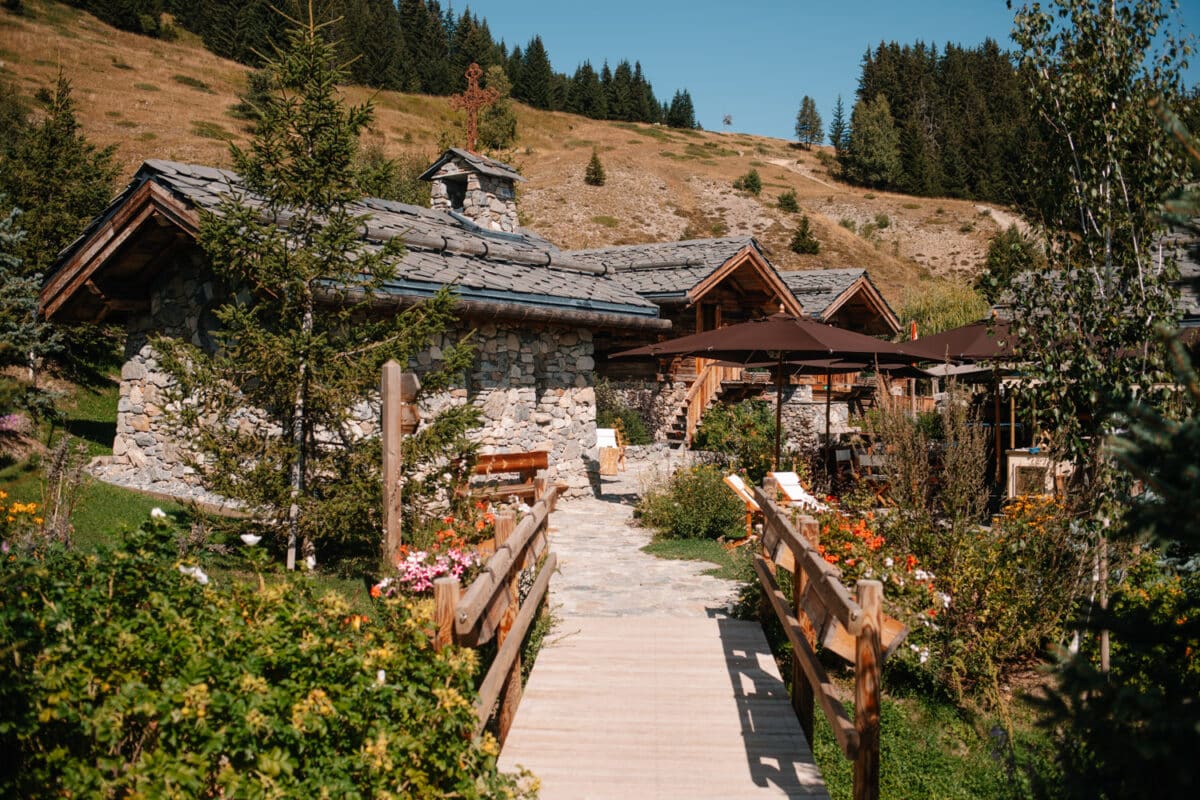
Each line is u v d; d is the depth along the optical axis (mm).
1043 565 7113
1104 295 6176
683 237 64188
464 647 4203
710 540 10852
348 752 3244
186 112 57625
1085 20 6234
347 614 4078
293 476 7957
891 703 6633
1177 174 5785
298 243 8039
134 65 66562
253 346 7555
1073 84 6145
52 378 16594
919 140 93438
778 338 11195
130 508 9312
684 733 5336
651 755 5043
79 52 65125
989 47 121125
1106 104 6102
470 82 22281
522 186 71875
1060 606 6824
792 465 13695
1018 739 5992
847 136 105375
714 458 16562
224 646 3346
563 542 11039
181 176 10352
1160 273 5922
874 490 12289
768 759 4996
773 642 7137
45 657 3045
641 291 19547
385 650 3545
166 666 3164
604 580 9039
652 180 76500
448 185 17219
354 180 7926
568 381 14367
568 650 6793
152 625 3361
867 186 94312
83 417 15625
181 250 11570
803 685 5508
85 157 16844
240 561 7633
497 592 4852
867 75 116812
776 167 96625
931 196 91688
